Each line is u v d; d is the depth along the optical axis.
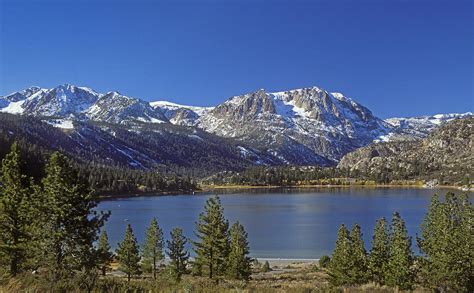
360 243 44.84
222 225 50.38
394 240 39.12
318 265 74.38
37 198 27.28
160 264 74.94
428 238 37.38
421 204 195.25
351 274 42.28
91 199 27.44
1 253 30.02
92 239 27.61
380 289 30.44
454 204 36.50
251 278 54.91
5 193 31.08
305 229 125.56
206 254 50.22
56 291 19.52
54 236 25.80
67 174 26.97
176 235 58.16
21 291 18.92
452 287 32.75
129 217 156.25
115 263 79.00
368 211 169.75
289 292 25.88
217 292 23.02
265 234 117.06
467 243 32.47
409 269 36.25
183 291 21.86
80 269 26.02
